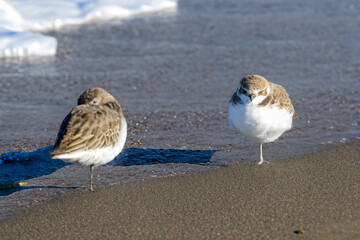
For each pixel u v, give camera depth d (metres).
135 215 8.48
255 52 19.11
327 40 20.48
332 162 10.62
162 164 10.86
